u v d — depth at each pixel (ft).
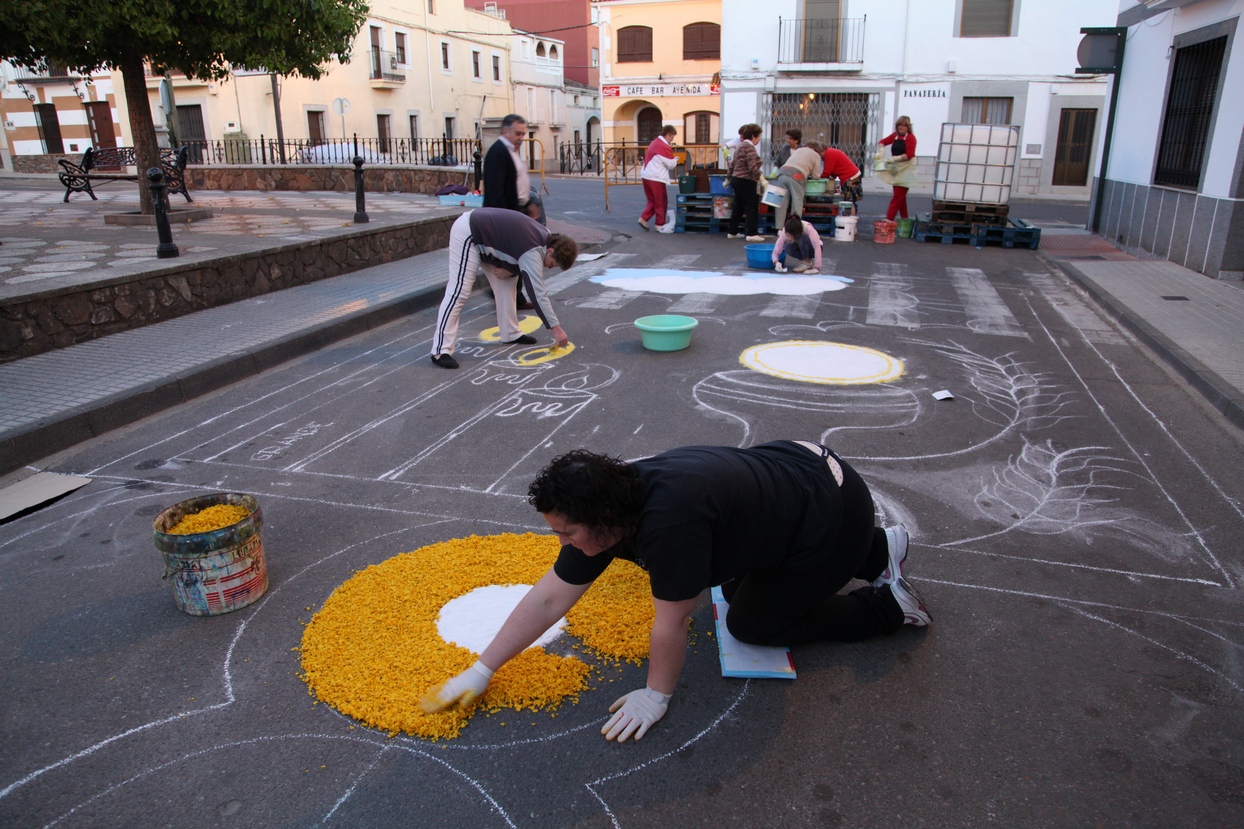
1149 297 24.50
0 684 8.32
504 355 19.76
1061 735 7.51
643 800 6.84
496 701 7.97
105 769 7.20
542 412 15.94
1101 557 10.50
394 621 9.05
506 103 113.50
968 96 67.77
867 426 14.98
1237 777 7.01
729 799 6.84
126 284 20.34
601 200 56.70
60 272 20.70
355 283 26.84
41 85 85.10
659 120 95.71
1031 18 65.00
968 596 9.69
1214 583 9.90
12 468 13.46
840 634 8.64
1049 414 15.55
